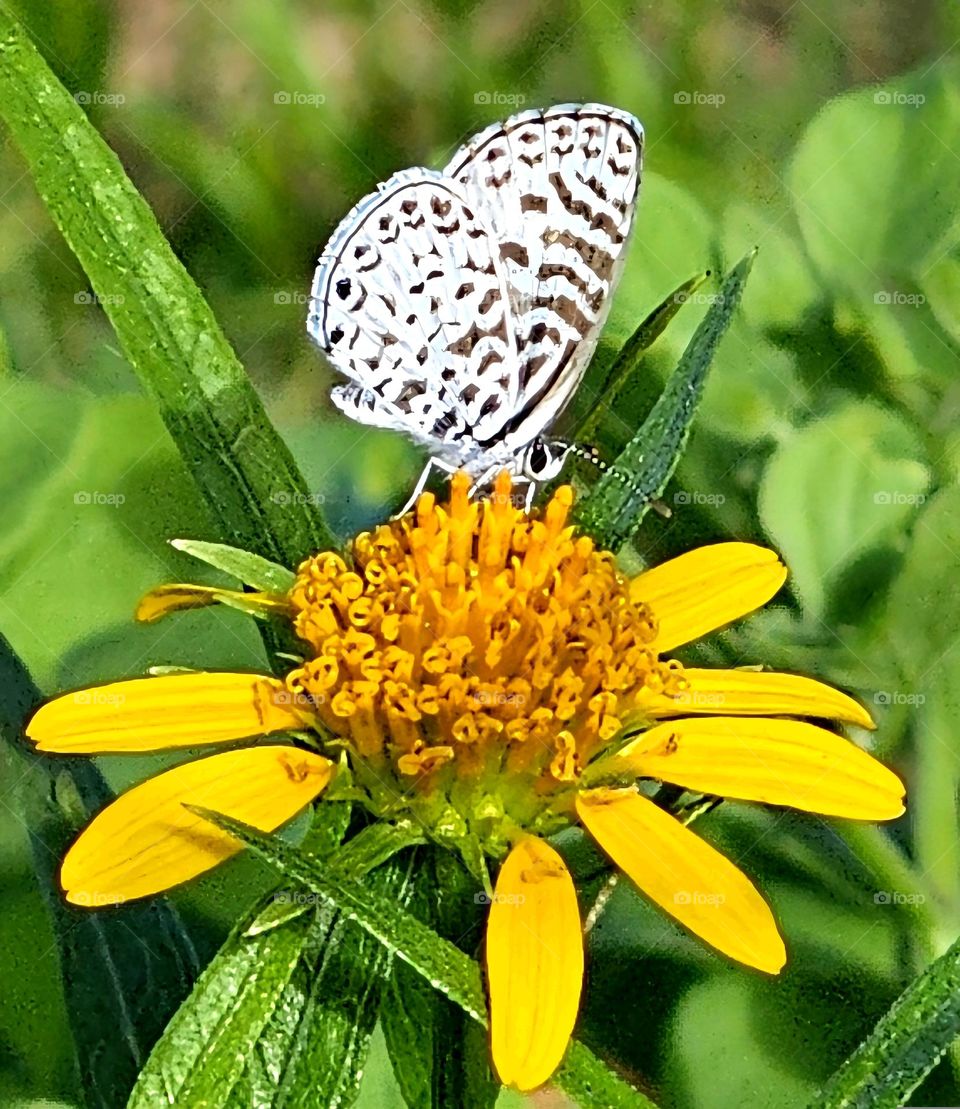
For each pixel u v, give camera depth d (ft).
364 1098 0.28
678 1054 0.29
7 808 0.27
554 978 0.25
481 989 0.24
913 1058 0.24
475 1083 0.25
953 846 0.29
